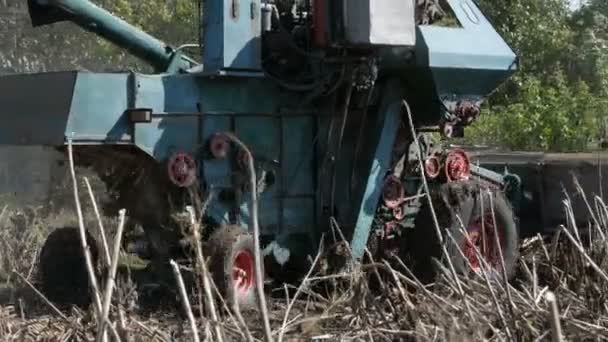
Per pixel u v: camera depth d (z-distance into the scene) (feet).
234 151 42.37
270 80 43.83
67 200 44.39
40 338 30.22
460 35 47.57
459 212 44.68
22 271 44.21
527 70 111.14
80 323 29.04
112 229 42.60
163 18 81.97
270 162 43.70
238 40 42.60
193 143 41.27
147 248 41.57
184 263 40.29
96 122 38.75
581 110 90.38
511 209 47.09
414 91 47.21
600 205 33.83
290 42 44.86
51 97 38.75
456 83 47.21
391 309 28.66
